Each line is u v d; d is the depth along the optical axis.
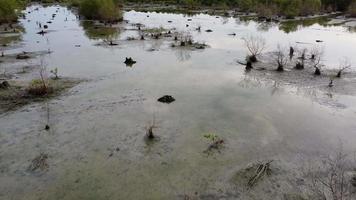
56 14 66.06
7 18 51.97
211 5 87.56
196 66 27.80
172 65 28.05
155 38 40.12
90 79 24.00
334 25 54.81
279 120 17.38
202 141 15.12
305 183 12.17
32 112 18.09
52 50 33.47
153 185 12.14
